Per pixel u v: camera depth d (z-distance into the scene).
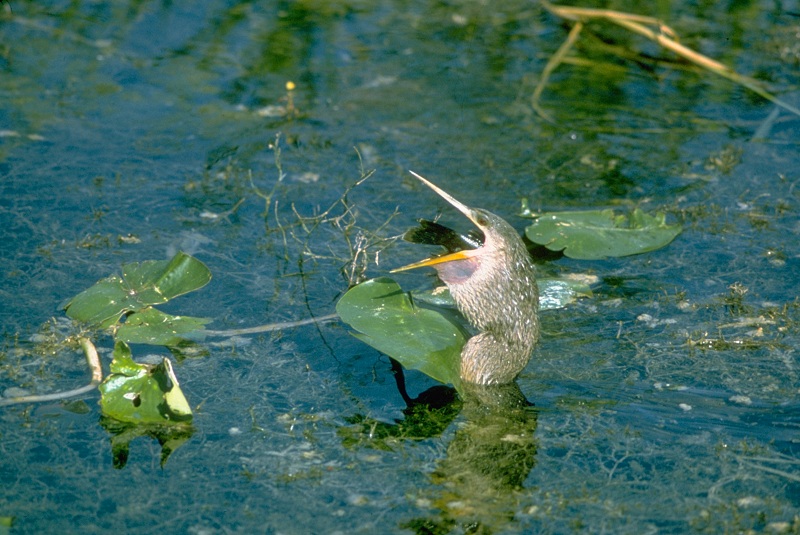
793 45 17.17
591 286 10.77
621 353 9.52
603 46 17.30
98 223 11.61
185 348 9.36
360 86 15.56
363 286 9.36
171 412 8.23
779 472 7.84
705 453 8.09
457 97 15.38
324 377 9.04
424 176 13.14
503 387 8.98
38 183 12.38
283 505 7.38
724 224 12.12
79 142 13.42
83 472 7.65
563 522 7.27
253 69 15.87
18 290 10.13
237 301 10.25
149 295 9.88
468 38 17.48
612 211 11.96
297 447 8.05
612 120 14.94
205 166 13.10
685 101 15.59
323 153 13.61
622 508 7.43
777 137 14.48
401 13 18.42
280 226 11.23
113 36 16.62
